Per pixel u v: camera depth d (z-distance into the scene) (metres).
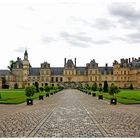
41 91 91.94
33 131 16.73
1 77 161.25
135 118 22.86
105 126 18.67
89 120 21.81
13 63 187.38
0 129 17.42
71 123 20.14
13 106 36.56
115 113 27.02
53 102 45.09
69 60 179.50
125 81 172.12
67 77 177.38
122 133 16.06
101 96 54.16
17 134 15.77
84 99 54.12
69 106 36.38
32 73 177.12
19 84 173.00
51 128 17.86
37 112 28.28
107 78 174.25
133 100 46.72
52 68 181.00
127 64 173.25
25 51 175.25
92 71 175.62
